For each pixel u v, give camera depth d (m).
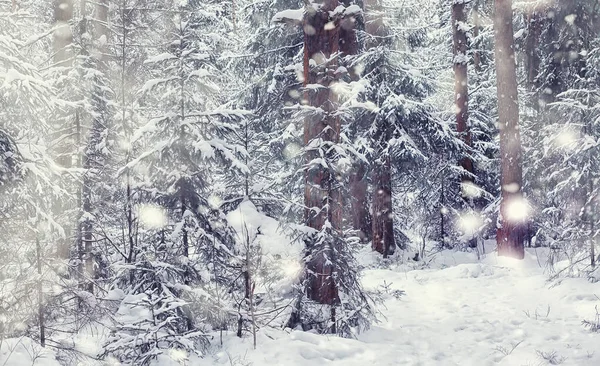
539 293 12.48
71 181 10.38
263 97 19.62
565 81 18.06
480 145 21.12
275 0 18.94
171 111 9.67
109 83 12.44
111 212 11.72
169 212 9.60
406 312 11.62
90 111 11.39
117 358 7.82
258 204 10.26
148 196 9.55
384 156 17.78
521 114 20.84
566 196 15.35
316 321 9.66
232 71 20.50
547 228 18.06
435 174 19.61
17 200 7.69
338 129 10.27
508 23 16.25
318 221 9.92
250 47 20.22
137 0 13.85
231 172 10.03
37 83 7.69
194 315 8.79
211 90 9.83
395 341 9.52
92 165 11.63
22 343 7.75
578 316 10.48
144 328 8.06
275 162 19.11
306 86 10.04
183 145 9.52
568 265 14.10
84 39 12.00
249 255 8.91
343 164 9.41
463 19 20.08
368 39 18.28
